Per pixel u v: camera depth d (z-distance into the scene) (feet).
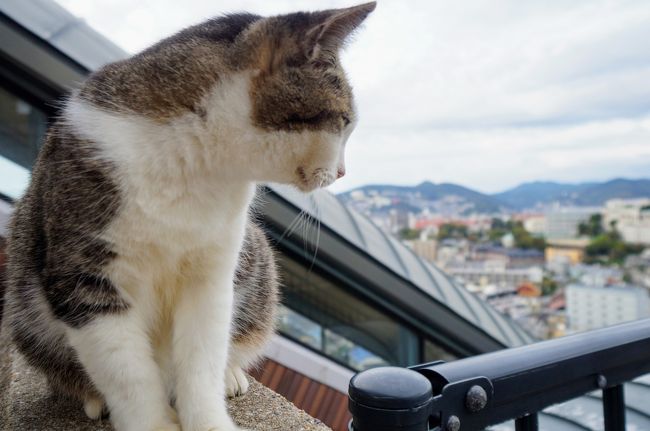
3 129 2.52
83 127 1.36
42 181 1.42
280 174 1.50
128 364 1.34
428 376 0.93
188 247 1.41
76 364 1.50
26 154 2.54
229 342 1.63
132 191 1.31
